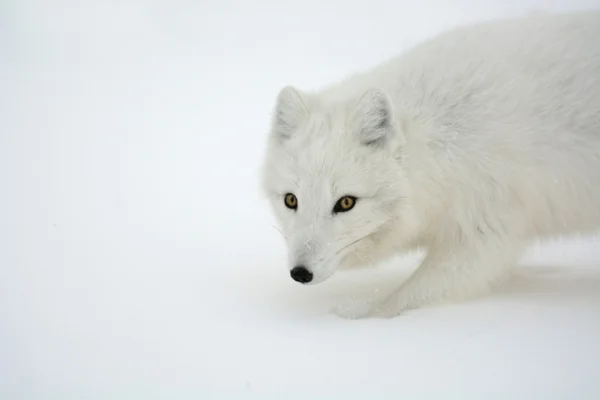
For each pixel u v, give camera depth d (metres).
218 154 16.14
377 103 6.09
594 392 4.35
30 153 15.39
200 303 6.46
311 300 6.71
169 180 13.36
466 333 5.41
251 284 7.16
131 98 25.12
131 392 4.66
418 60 6.89
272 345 5.37
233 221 10.34
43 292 6.69
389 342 5.31
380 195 6.10
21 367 5.02
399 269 8.06
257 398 4.54
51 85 27.38
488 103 6.41
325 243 5.93
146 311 6.20
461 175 6.33
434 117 6.44
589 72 6.48
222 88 27.92
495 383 4.54
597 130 6.44
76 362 5.10
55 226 9.54
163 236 9.30
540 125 6.39
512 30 6.93
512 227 6.48
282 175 6.19
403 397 4.45
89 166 14.29
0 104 22.45
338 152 6.05
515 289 6.84
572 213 6.77
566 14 7.12
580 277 7.33
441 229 6.62
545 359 4.82
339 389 4.61
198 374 4.89
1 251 8.20
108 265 7.75
